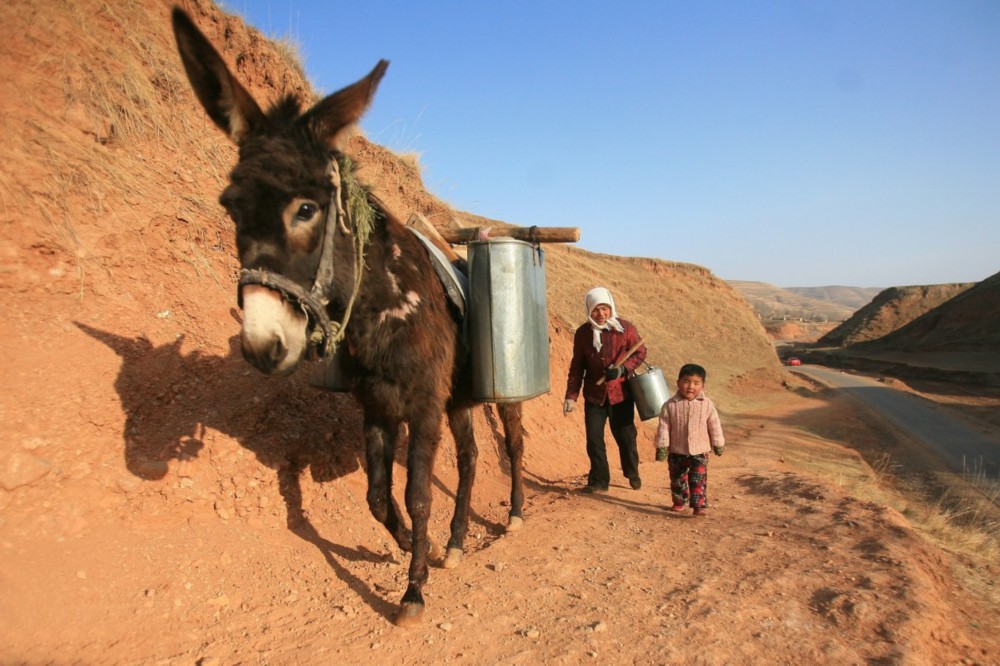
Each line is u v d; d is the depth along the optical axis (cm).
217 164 633
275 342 264
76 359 405
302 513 443
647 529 537
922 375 5412
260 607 350
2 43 498
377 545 459
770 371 3922
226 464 415
